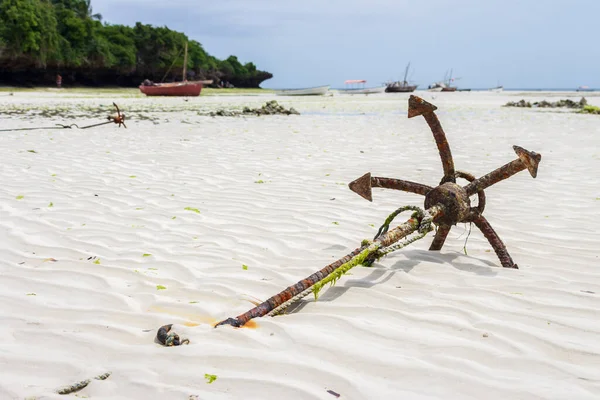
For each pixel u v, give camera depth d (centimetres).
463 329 302
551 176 827
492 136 1395
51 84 7612
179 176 799
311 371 254
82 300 348
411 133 1467
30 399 232
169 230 518
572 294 354
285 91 7338
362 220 561
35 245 462
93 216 564
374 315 325
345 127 1647
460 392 240
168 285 377
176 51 9719
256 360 264
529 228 536
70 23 7788
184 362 264
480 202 434
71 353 276
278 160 964
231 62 14350
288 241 488
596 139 1301
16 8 6569
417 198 663
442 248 467
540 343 285
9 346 282
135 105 3084
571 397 234
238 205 622
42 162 890
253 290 370
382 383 247
